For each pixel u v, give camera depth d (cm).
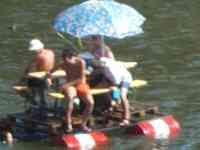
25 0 4988
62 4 4897
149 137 2669
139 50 3853
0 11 4722
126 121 2680
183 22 4462
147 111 2822
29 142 2609
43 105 2708
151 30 4250
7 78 3372
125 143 2614
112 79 2689
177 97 3122
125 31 2703
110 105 2703
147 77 3397
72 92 2591
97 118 2702
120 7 2775
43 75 2703
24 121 2703
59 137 2586
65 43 3909
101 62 2717
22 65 3581
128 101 2905
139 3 4981
